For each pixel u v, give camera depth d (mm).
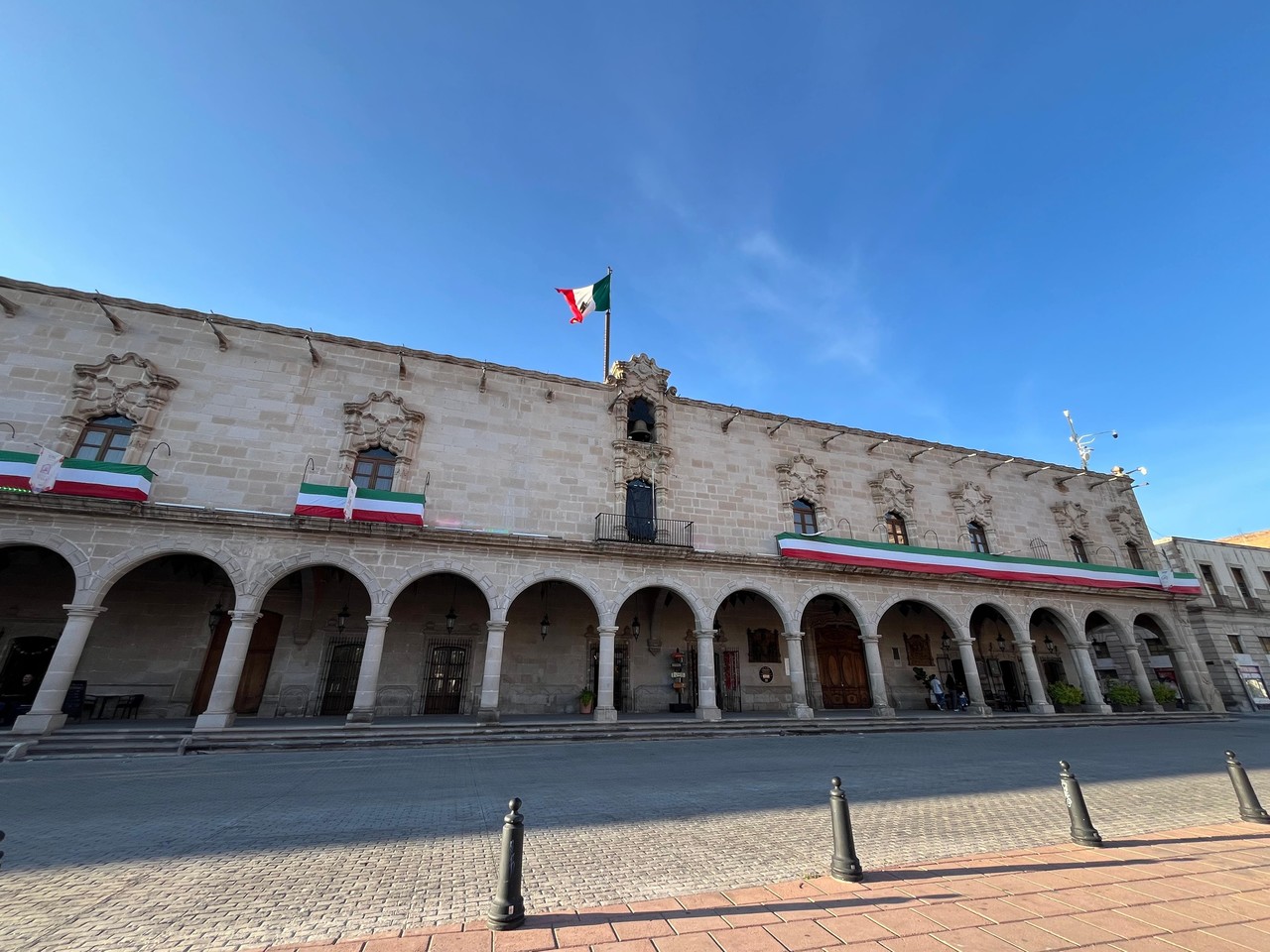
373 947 3748
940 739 15375
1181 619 25188
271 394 16703
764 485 21531
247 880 4949
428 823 6762
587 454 19469
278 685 16578
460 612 18609
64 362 15188
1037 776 9789
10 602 15414
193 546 14141
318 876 5055
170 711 15719
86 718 14930
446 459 17797
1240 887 4824
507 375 19469
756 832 6434
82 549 13328
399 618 17984
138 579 16344
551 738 14469
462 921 4152
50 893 4605
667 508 19625
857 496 22984
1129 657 23672
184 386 15953
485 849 5836
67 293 15688
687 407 21609
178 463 15219
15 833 6227
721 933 3955
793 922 4129
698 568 18578
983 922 4137
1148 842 6105
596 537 18328
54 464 13148
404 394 18078
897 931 3988
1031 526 25906
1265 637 28484
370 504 15273
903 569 20453
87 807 7445
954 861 5484
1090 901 4523
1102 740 15383
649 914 4258
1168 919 4195
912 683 23500
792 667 18594
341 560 15109
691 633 20969
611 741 14648
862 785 9016
